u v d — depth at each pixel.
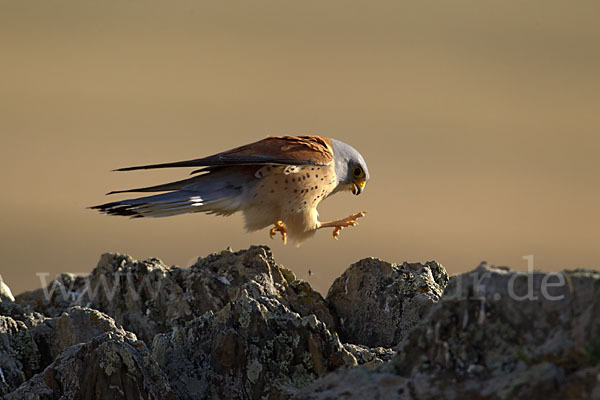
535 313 7.39
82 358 9.16
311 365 9.23
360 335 11.16
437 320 7.73
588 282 7.28
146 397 8.88
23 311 11.28
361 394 7.59
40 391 9.12
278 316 9.47
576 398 6.77
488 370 7.34
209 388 9.23
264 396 9.06
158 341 9.73
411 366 7.74
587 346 6.99
